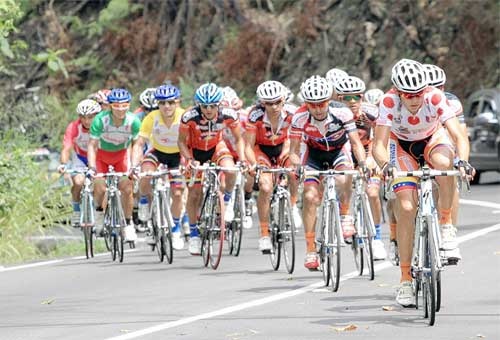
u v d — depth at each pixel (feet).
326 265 86.74
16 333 72.08
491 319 70.64
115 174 114.21
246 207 133.28
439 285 70.13
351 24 253.65
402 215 72.84
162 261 111.14
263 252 100.32
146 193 118.62
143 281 96.37
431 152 74.79
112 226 114.11
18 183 135.33
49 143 174.40
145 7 280.51
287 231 96.48
